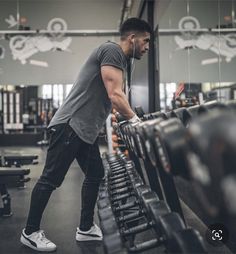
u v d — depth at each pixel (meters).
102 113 2.24
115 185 2.63
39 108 9.78
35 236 2.20
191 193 2.80
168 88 4.98
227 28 3.75
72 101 2.18
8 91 9.59
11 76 7.43
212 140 0.61
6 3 7.82
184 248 1.17
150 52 5.69
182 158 0.89
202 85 4.11
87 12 8.01
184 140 0.86
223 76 3.74
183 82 4.50
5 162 4.40
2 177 3.07
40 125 9.76
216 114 0.66
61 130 2.14
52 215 3.05
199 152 0.67
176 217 1.36
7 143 9.69
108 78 2.02
